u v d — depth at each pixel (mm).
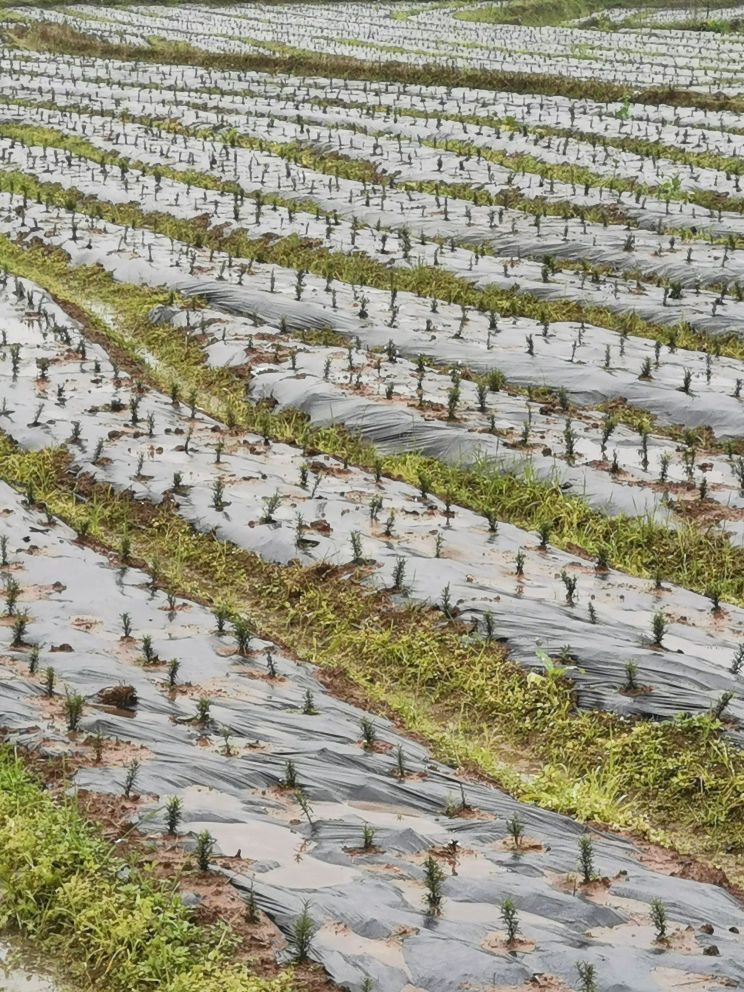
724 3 157750
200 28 129750
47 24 123125
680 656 20828
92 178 59094
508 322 39969
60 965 13258
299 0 160875
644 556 26484
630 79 93562
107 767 16297
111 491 28172
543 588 23688
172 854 14531
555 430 31656
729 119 75375
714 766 18875
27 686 18375
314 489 27641
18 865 14211
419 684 21641
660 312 41000
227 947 13125
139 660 20141
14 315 40250
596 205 53844
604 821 18125
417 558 24578
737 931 14250
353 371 35469
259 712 18719
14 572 23344
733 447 31281
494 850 15539
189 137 72062
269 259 47594
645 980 12719
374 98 85500
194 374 36906
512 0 156750
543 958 13102
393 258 46500
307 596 23953
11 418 31500
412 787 17000
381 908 13766
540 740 20125
